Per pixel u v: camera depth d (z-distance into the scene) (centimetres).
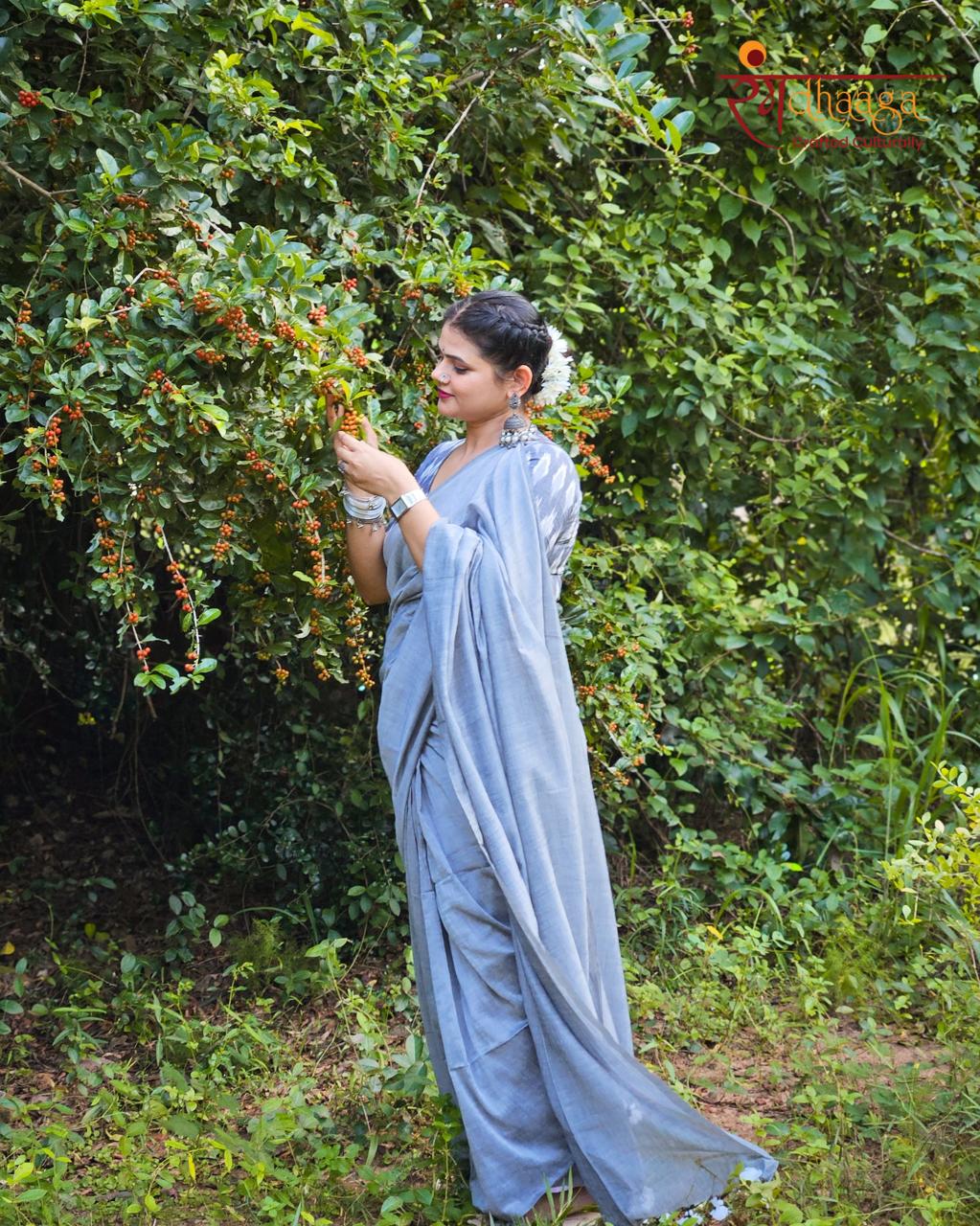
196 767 402
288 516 262
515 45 311
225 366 251
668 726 417
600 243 380
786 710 419
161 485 252
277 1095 297
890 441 445
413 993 336
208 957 367
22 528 395
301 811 385
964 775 317
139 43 271
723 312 395
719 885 397
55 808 432
